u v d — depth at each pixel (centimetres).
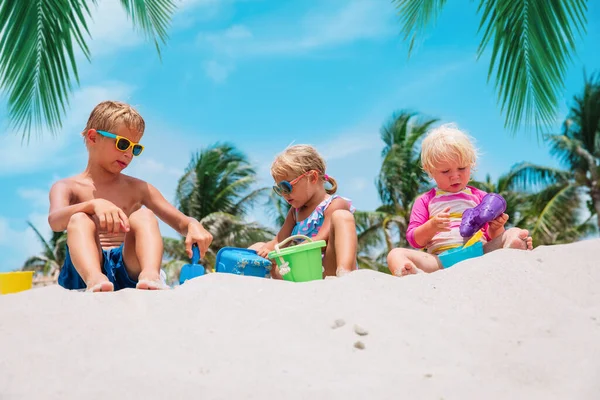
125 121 347
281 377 164
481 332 196
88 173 352
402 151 2378
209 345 182
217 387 158
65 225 298
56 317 201
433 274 248
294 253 297
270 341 184
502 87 621
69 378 164
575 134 2564
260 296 219
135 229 286
